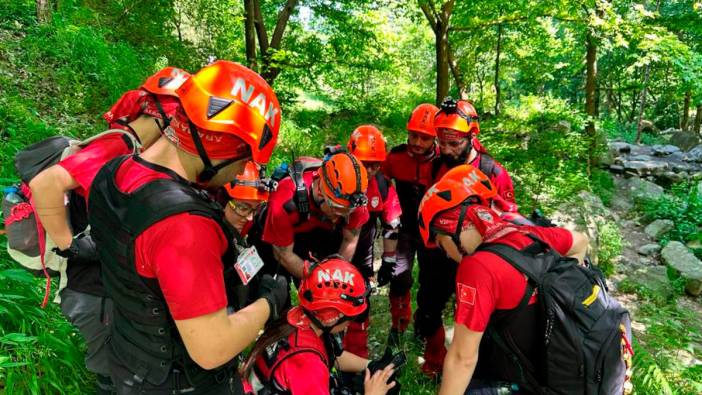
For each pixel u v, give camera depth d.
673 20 10.47
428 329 3.65
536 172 8.55
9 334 2.39
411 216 3.91
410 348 4.11
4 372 2.41
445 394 2.12
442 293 3.61
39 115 5.66
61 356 2.56
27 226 2.05
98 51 7.41
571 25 11.05
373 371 2.42
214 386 1.74
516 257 2.08
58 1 8.42
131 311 1.54
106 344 1.84
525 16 11.09
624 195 12.20
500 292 2.05
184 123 1.41
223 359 1.49
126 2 10.38
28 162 2.10
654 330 4.89
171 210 1.39
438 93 12.27
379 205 3.46
